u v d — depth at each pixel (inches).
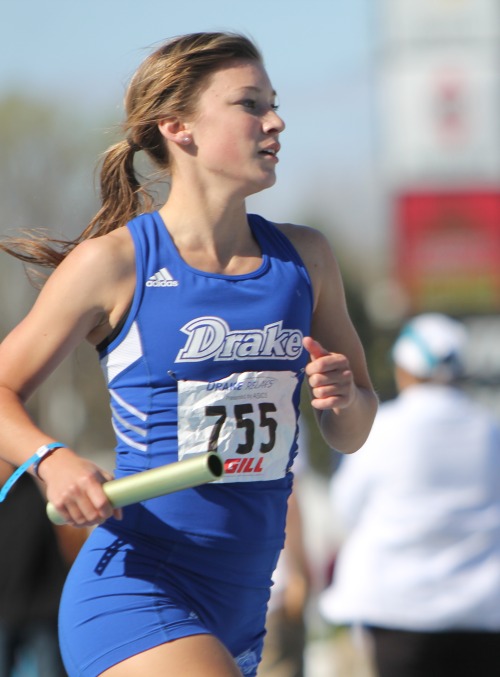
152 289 396.8
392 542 722.8
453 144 3764.8
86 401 2869.1
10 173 2534.5
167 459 398.0
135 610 388.2
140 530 399.5
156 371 396.5
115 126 473.7
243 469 400.8
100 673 384.2
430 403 737.6
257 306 403.5
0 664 711.7
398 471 723.4
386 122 3794.3
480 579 716.0
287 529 839.7
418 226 3809.1
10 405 388.5
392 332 3799.2
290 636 842.8
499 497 727.7
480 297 3774.6
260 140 408.2
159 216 411.5
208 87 407.8
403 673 719.7
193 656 377.1
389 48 3742.6
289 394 412.5
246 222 418.3
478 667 716.0
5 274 2052.2
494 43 3676.2
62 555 709.3
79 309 394.6
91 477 362.0
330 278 438.6
